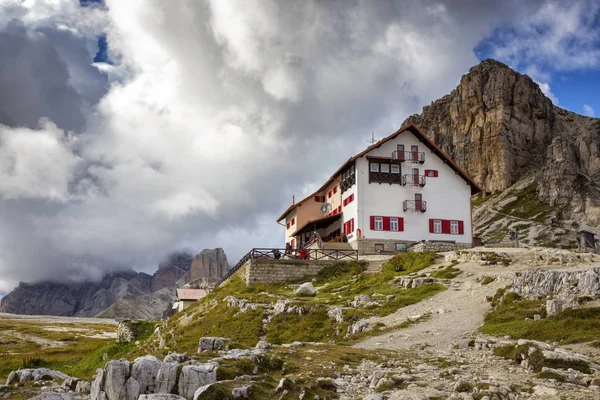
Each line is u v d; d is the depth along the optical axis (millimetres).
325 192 81625
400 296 38625
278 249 58719
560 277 30969
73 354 58812
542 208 146750
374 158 67312
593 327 24156
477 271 44125
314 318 36594
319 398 15578
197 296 83062
